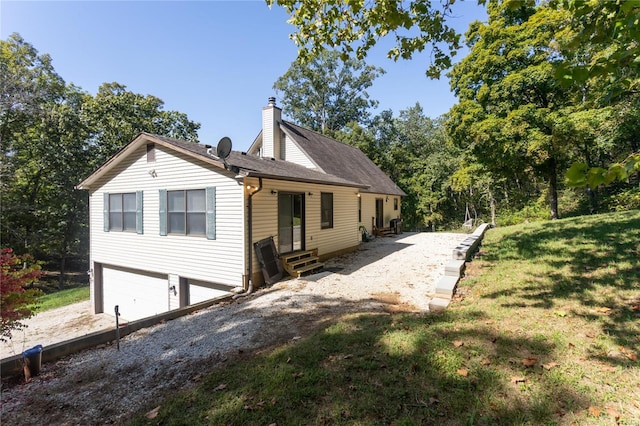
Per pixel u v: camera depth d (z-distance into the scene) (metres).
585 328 3.43
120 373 3.59
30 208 14.83
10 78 14.27
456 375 2.81
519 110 12.36
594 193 15.77
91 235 10.68
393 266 8.62
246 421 2.49
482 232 10.87
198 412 2.66
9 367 3.57
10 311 3.93
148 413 2.73
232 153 8.97
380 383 2.81
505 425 2.22
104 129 18.61
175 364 3.71
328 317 4.85
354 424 2.34
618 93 2.30
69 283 17.52
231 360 3.64
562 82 1.85
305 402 2.65
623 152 14.46
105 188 10.16
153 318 5.30
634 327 3.31
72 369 3.75
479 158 14.82
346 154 18.34
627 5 1.44
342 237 11.19
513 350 3.14
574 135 11.26
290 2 4.33
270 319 5.02
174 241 8.45
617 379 2.58
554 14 10.69
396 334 3.73
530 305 4.21
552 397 2.44
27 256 4.41
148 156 8.98
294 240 8.92
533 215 17.55
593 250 6.15
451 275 5.84
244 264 7.09
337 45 4.61
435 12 4.01
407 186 27.11
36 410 2.94
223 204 7.48
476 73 14.04
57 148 15.70
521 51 12.56
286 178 7.70
